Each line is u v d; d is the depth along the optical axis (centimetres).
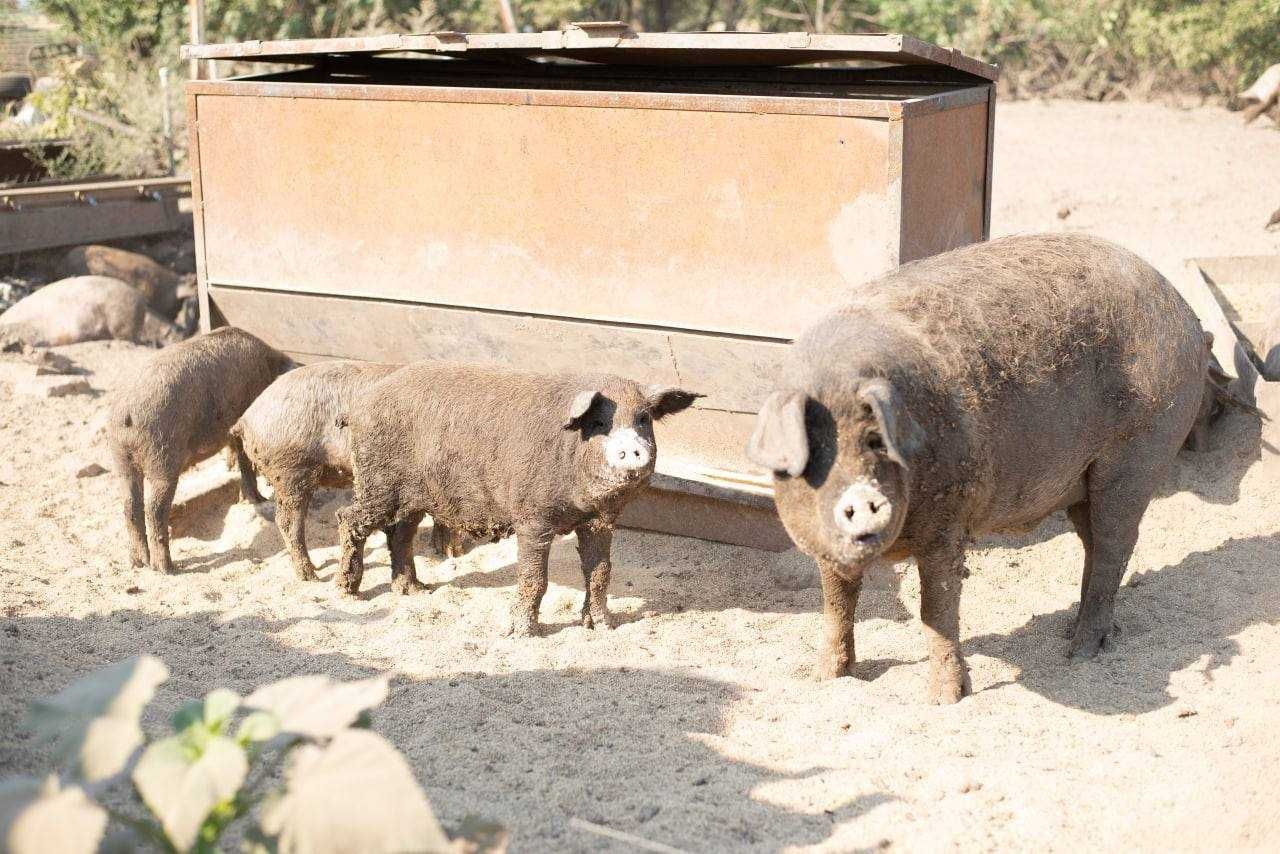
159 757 330
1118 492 630
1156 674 612
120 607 715
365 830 311
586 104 760
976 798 484
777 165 719
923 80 884
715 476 779
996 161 1834
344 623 700
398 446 701
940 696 584
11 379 1141
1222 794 476
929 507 539
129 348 1266
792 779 502
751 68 940
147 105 1747
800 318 734
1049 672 627
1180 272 1228
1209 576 704
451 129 809
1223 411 855
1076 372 590
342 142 847
